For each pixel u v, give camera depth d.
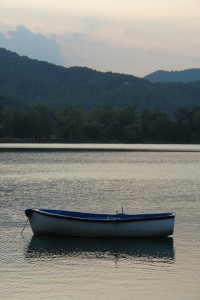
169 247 30.98
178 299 21.81
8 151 144.38
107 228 32.66
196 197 53.53
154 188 61.84
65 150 157.25
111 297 22.03
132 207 46.09
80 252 29.69
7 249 30.02
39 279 24.39
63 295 22.20
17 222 38.00
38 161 106.19
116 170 88.00
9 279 24.28
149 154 144.75
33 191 56.25
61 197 51.78
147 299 21.83
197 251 30.02
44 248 30.41
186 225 37.69
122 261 27.86
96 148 178.88
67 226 32.84
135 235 32.88
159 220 32.91
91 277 24.86
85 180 69.94
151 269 26.33
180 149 182.12
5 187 59.62
